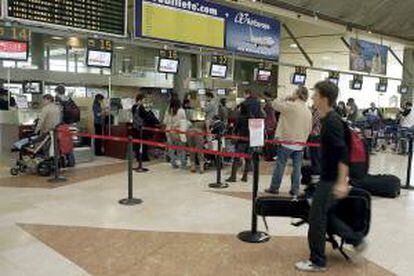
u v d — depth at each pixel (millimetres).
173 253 3922
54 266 3592
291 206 4098
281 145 6191
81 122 9789
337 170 3406
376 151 12422
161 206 5520
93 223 4762
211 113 9656
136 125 9031
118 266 3613
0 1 6359
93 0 7363
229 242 4234
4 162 8492
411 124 11781
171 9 8594
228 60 11609
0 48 7043
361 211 3781
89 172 7832
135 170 8125
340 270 3623
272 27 11117
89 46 7852
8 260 3703
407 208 5754
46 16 6809
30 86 12898
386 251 4098
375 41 15969
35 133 7809
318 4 11500
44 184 6727
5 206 5406
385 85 16750
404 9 13711
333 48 17375
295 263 3734
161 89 15125
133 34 8086
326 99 3434
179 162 8672
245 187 6781
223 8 9695
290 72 20672
